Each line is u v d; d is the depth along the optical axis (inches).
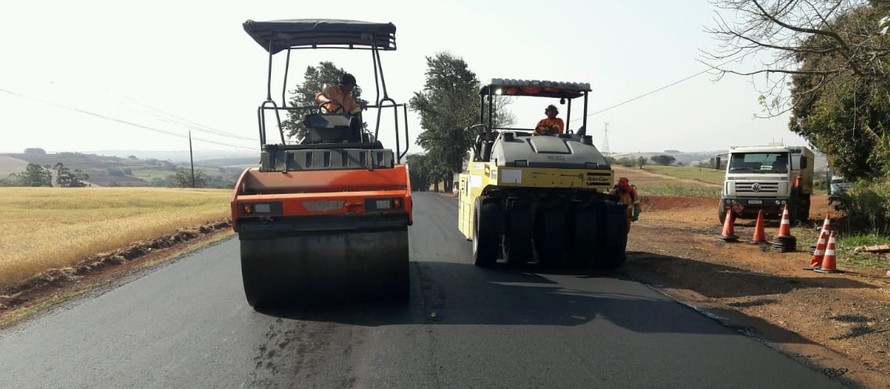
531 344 222.2
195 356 214.8
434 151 2172.7
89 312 287.9
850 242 481.4
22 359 217.2
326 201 260.4
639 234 591.5
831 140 634.2
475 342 225.0
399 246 269.3
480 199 391.5
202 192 2226.9
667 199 1067.9
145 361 211.0
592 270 380.8
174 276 382.0
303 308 280.4
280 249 265.6
